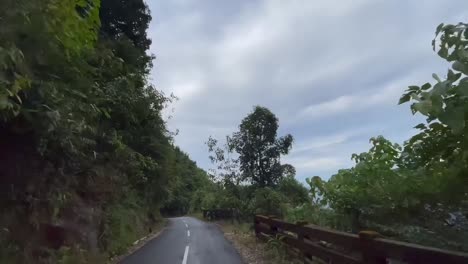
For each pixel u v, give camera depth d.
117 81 16.56
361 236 5.81
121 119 16.83
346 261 6.57
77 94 6.79
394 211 6.19
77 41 5.82
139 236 23.61
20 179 6.98
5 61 4.20
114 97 15.68
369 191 6.67
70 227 11.42
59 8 5.16
